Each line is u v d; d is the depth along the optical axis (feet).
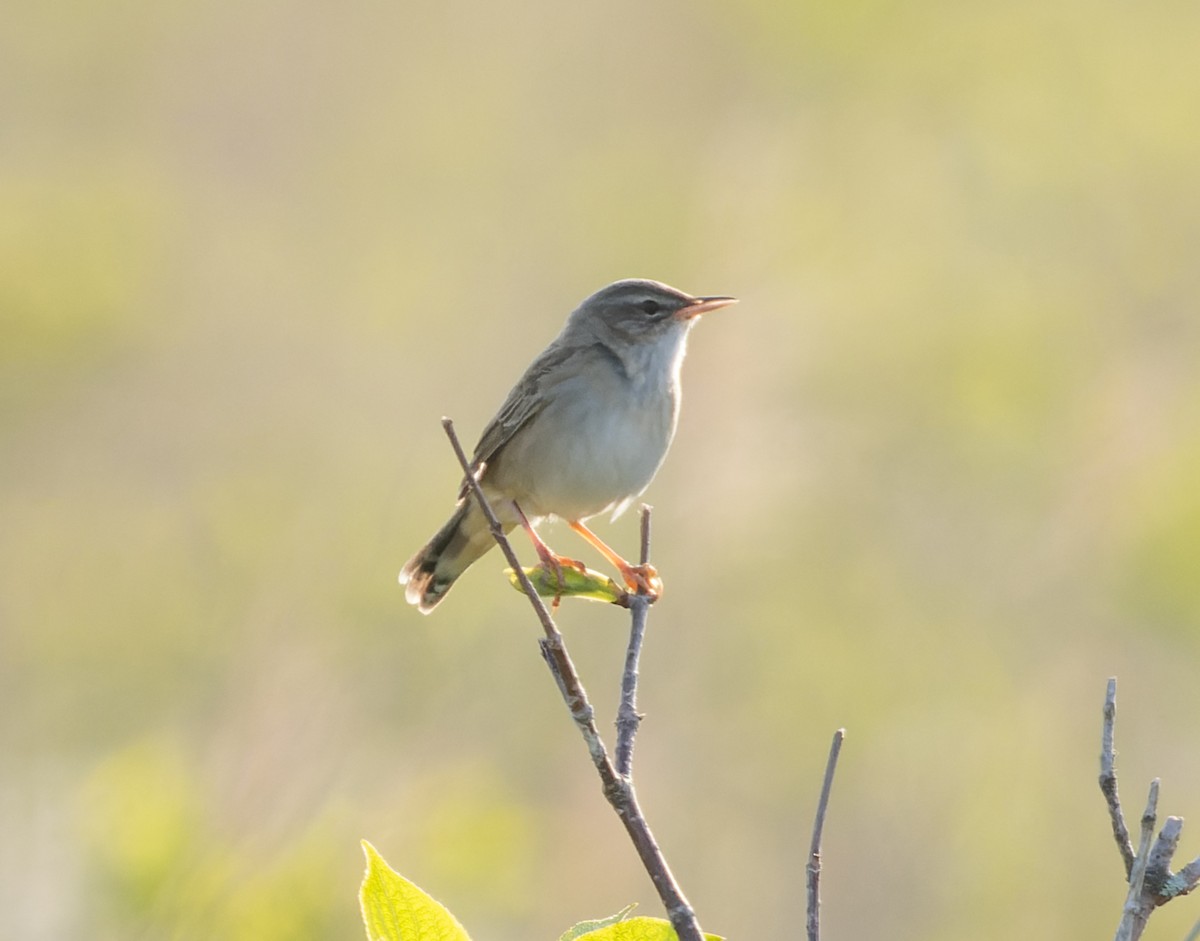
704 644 45.09
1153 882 15.02
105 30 74.23
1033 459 52.49
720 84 74.02
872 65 74.43
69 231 62.49
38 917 34.50
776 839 41.78
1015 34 75.46
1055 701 45.01
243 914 31.37
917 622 47.16
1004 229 67.05
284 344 61.93
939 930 40.42
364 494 51.39
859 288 60.39
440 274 66.39
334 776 36.45
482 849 35.73
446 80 75.31
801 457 49.78
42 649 45.39
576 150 73.00
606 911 38.91
